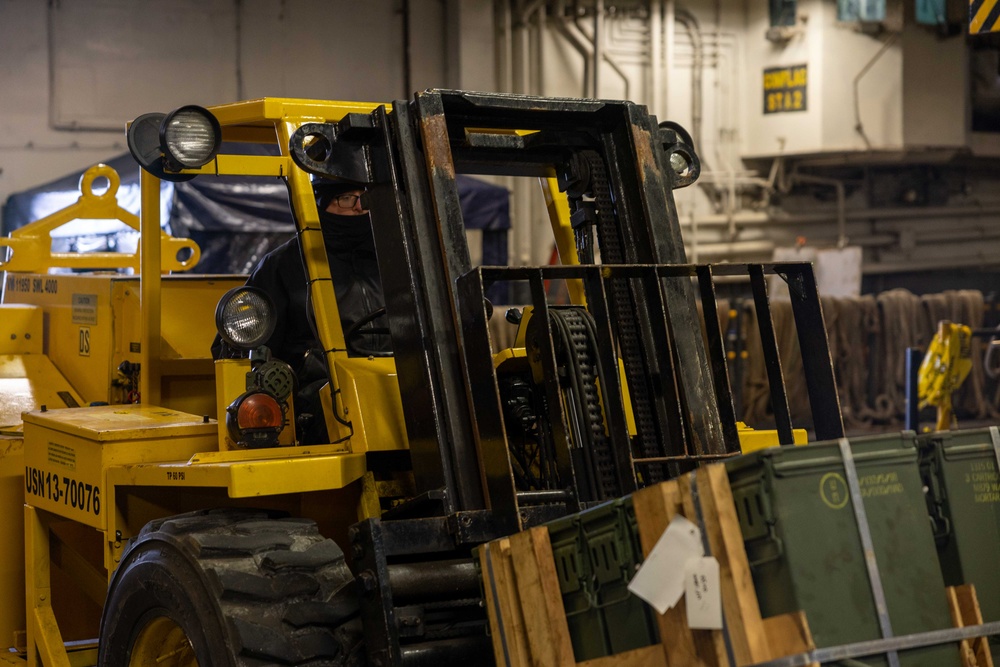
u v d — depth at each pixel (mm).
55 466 4141
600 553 2801
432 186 3430
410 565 3234
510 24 15016
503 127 3771
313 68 14445
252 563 3152
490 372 3211
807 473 2555
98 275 5230
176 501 4004
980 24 7223
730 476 2561
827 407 3545
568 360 3486
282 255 4133
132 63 13680
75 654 4512
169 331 4770
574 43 15289
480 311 3223
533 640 2928
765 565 2508
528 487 3816
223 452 3453
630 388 3623
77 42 13469
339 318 3771
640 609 2715
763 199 16500
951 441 2975
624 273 3453
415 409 3389
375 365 3713
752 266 3531
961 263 17500
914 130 15938
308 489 3326
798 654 2432
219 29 14039
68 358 5273
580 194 3895
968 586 2842
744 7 16125
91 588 4336
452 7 14836
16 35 13242
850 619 2521
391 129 3525
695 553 2549
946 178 17391
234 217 10180
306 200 3840
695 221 16109
